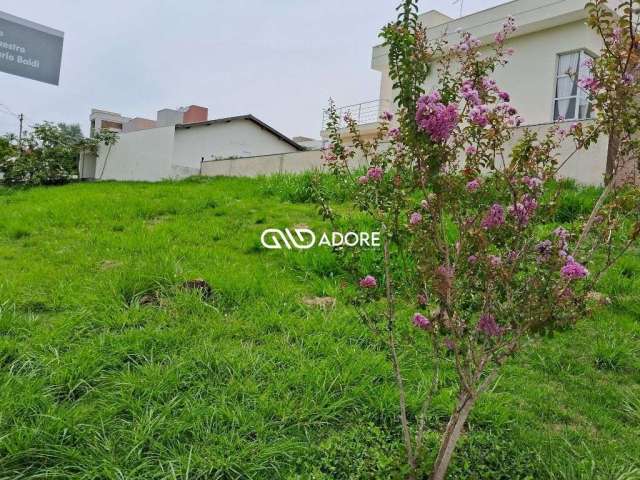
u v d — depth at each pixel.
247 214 8.50
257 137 19.03
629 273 5.39
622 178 3.10
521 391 3.37
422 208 2.46
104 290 4.40
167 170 16.17
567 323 2.17
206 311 4.21
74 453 2.37
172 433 2.58
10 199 11.16
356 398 3.05
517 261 2.32
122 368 3.25
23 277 4.91
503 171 2.41
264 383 3.14
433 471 2.29
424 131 2.14
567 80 11.70
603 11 2.47
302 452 2.60
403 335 2.86
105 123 25.81
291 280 5.25
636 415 3.12
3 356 3.24
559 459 2.62
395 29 2.16
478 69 2.57
